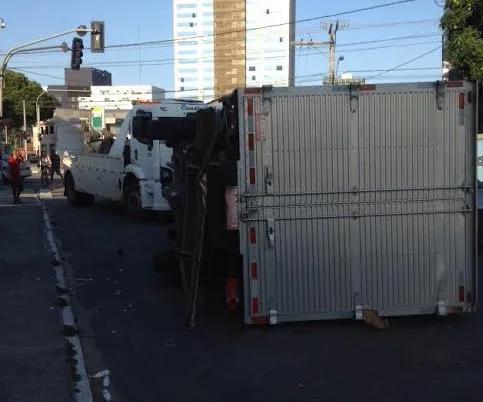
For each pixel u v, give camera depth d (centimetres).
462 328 682
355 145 659
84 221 1659
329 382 528
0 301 781
